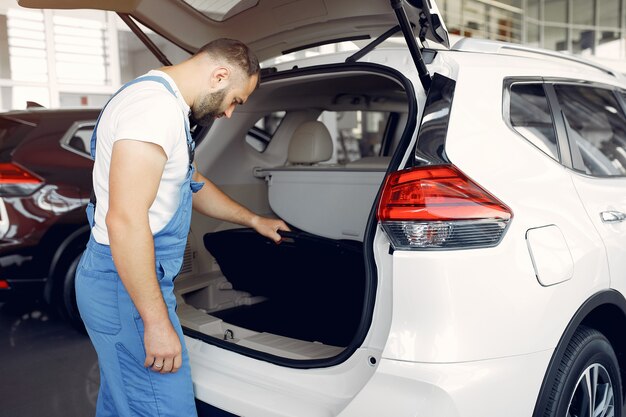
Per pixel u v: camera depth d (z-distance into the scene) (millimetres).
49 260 3549
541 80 1970
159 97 1478
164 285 1614
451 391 1379
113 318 1593
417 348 1397
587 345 1761
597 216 1857
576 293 1670
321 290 2305
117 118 1475
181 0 2125
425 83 1612
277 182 2611
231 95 1651
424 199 1430
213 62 1604
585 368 1767
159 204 1579
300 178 2498
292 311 2494
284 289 2438
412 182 1453
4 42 8742
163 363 1552
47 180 3537
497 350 1453
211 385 1696
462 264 1414
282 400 1579
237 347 1753
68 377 3146
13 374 3182
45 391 2971
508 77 1808
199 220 2633
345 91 2852
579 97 2158
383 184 1515
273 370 1650
